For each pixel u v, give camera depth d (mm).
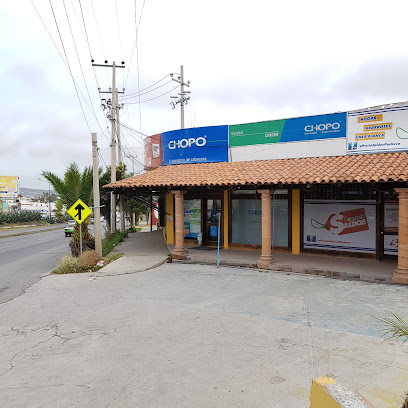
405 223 9000
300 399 3758
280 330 5844
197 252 13656
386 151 11352
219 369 4492
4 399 3920
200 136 15031
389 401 3664
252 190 13922
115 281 9859
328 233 12250
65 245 23719
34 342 5629
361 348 5078
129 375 4398
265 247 11188
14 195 66062
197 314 6777
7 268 13648
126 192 15875
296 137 13008
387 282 9211
